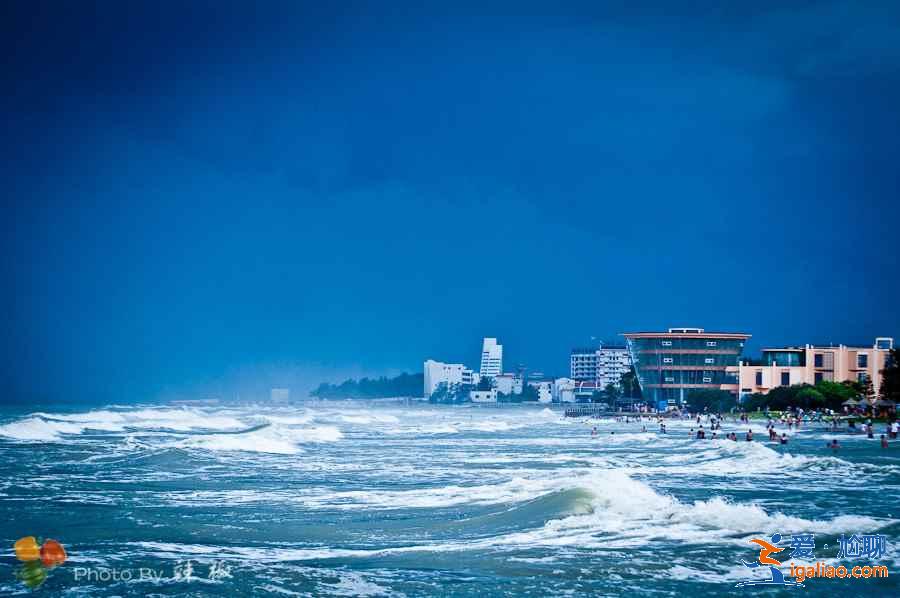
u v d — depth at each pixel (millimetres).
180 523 40500
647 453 91688
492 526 39312
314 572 29938
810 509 45156
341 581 28719
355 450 96812
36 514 42844
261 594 27078
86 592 27141
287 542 35719
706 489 54875
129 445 92062
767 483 58656
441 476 64562
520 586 28156
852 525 38281
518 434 144625
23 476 61062
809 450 93812
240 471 67625
